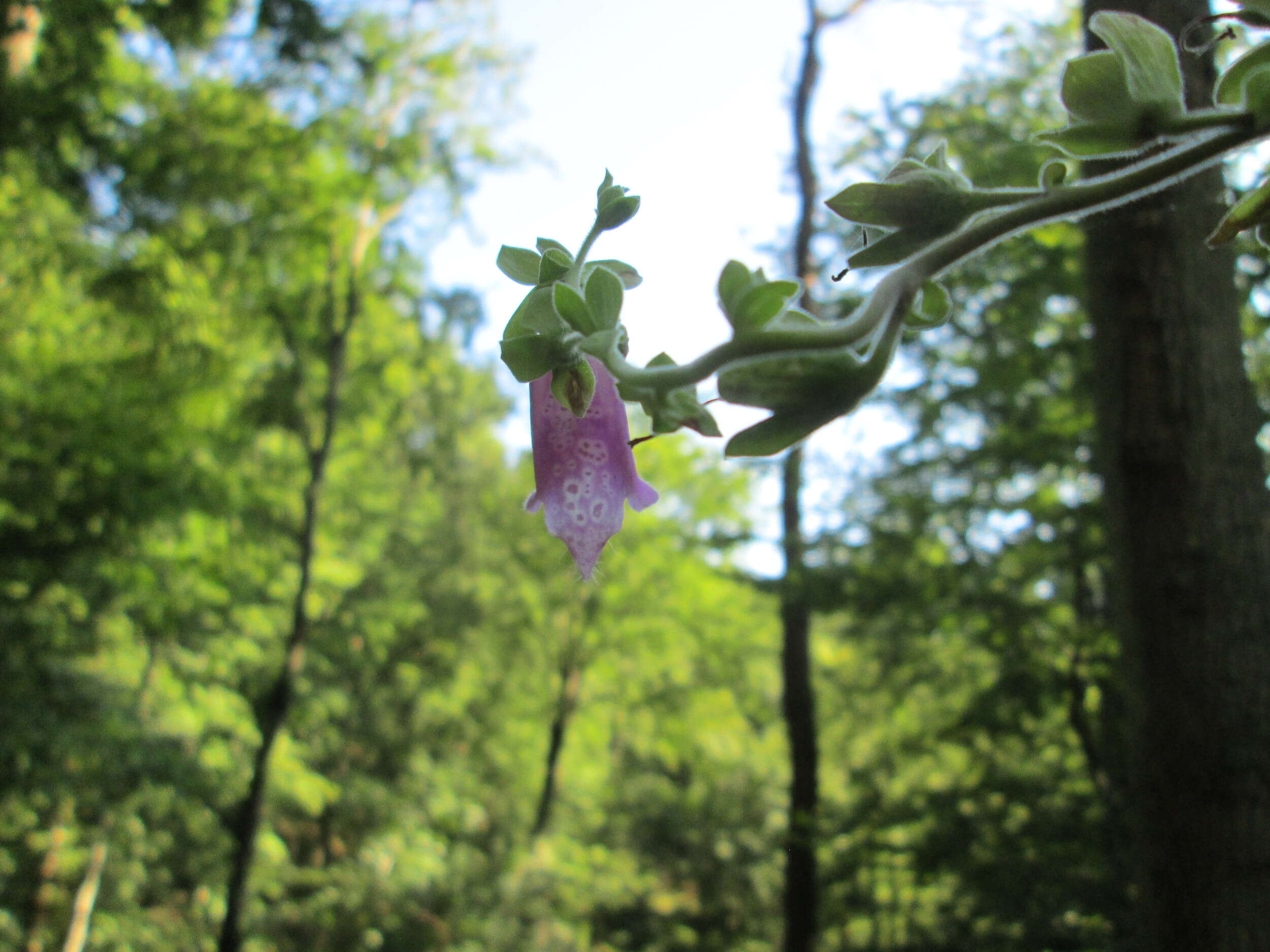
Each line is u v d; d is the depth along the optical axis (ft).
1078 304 33.99
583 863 81.92
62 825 58.34
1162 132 2.11
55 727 41.63
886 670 42.09
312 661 70.23
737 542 46.91
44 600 44.01
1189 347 11.99
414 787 86.58
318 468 52.90
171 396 44.45
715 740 83.71
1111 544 12.82
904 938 40.16
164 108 43.98
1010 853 32.17
